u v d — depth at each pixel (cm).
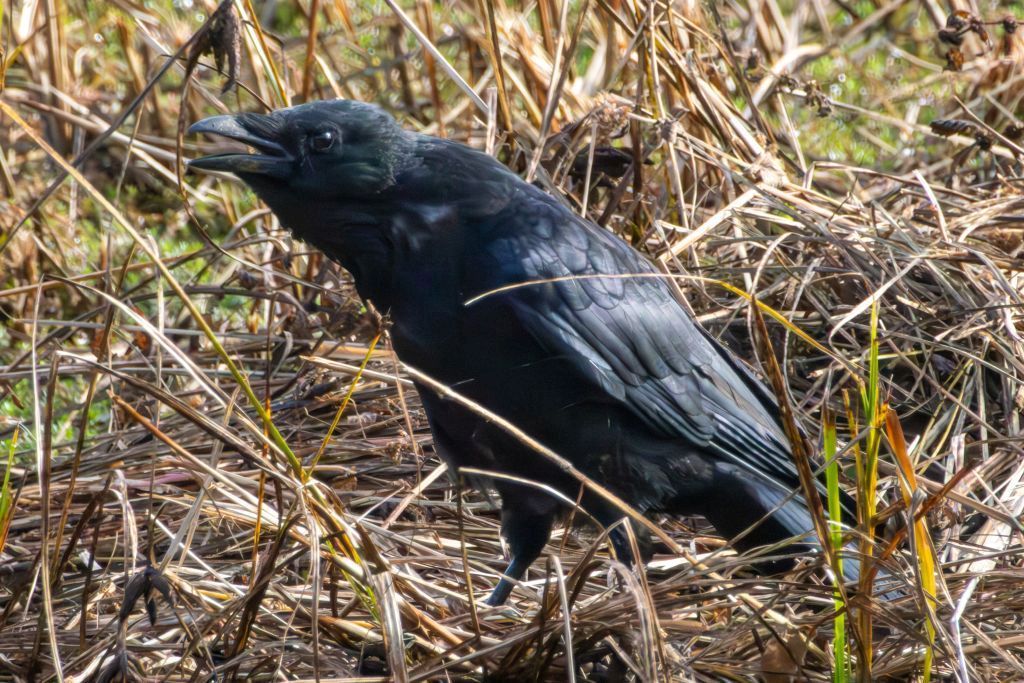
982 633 593
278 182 673
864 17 1538
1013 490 737
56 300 1118
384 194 671
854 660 591
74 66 1305
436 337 683
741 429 735
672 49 1042
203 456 841
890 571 585
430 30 1132
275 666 613
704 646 657
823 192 1137
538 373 685
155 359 966
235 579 718
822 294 922
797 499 740
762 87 1222
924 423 872
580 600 699
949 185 1097
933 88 1338
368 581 569
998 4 1400
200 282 1122
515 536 723
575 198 965
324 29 1392
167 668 618
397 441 842
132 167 1252
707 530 834
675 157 985
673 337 720
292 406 898
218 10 612
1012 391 814
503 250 670
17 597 625
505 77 1114
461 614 646
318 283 1022
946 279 873
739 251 980
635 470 719
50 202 1180
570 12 1266
